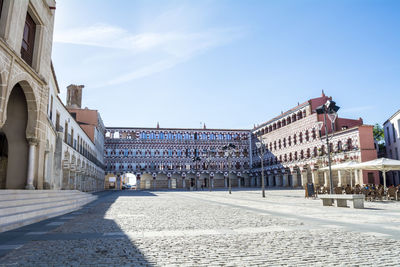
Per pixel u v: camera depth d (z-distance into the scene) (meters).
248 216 14.22
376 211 16.31
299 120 62.72
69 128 34.62
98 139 66.00
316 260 6.09
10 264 5.93
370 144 45.22
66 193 20.94
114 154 84.25
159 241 8.26
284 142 69.44
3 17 14.52
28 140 18.25
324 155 53.41
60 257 6.50
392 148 48.00
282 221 12.24
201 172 87.25
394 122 46.25
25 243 8.08
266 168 78.00
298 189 60.31
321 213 15.41
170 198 32.28
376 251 6.84
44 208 14.50
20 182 18.03
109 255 6.66
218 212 16.33
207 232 9.70
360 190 26.50
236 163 89.56
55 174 27.98
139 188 83.69
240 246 7.50
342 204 19.50
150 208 19.33
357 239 8.27
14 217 11.12
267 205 21.17
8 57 14.50
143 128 86.81
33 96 18.11
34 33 19.41
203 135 89.69
